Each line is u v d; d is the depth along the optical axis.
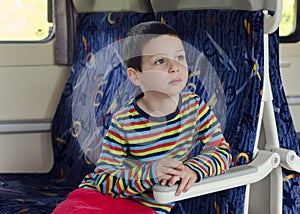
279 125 1.83
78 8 2.55
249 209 1.97
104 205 1.66
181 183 1.52
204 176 1.57
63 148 2.50
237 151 1.73
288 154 1.76
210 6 1.95
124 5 2.36
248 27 1.77
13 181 2.45
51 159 2.66
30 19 2.59
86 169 2.35
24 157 2.65
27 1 2.57
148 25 1.65
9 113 2.62
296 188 1.88
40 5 2.59
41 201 2.12
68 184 2.40
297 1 2.81
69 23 2.59
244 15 1.79
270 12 1.75
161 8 2.19
